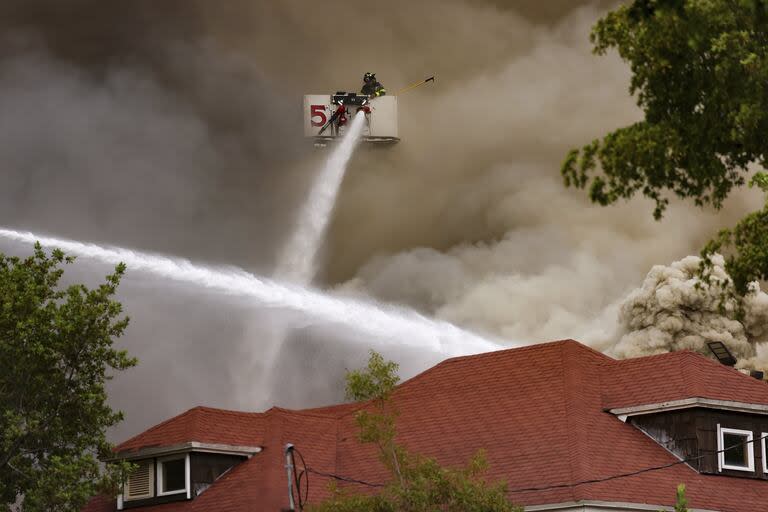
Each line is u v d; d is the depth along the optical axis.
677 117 44.03
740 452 64.50
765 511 62.59
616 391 67.50
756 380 67.00
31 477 64.25
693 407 63.91
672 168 44.28
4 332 66.12
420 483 50.66
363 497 51.50
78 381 67.12
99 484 64.25
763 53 42.47
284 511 48.22
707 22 42.22
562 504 60.25
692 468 63.59
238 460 70.44
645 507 60.12
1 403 65.62
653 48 43.53
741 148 44.31
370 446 69.94
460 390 71.75
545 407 67.19
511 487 62.59
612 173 44.56
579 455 62.47
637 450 64.12
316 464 69.31
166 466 69.62
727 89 42.91
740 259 46.00
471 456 66.00
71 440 66.50
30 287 66.12
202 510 67.19
